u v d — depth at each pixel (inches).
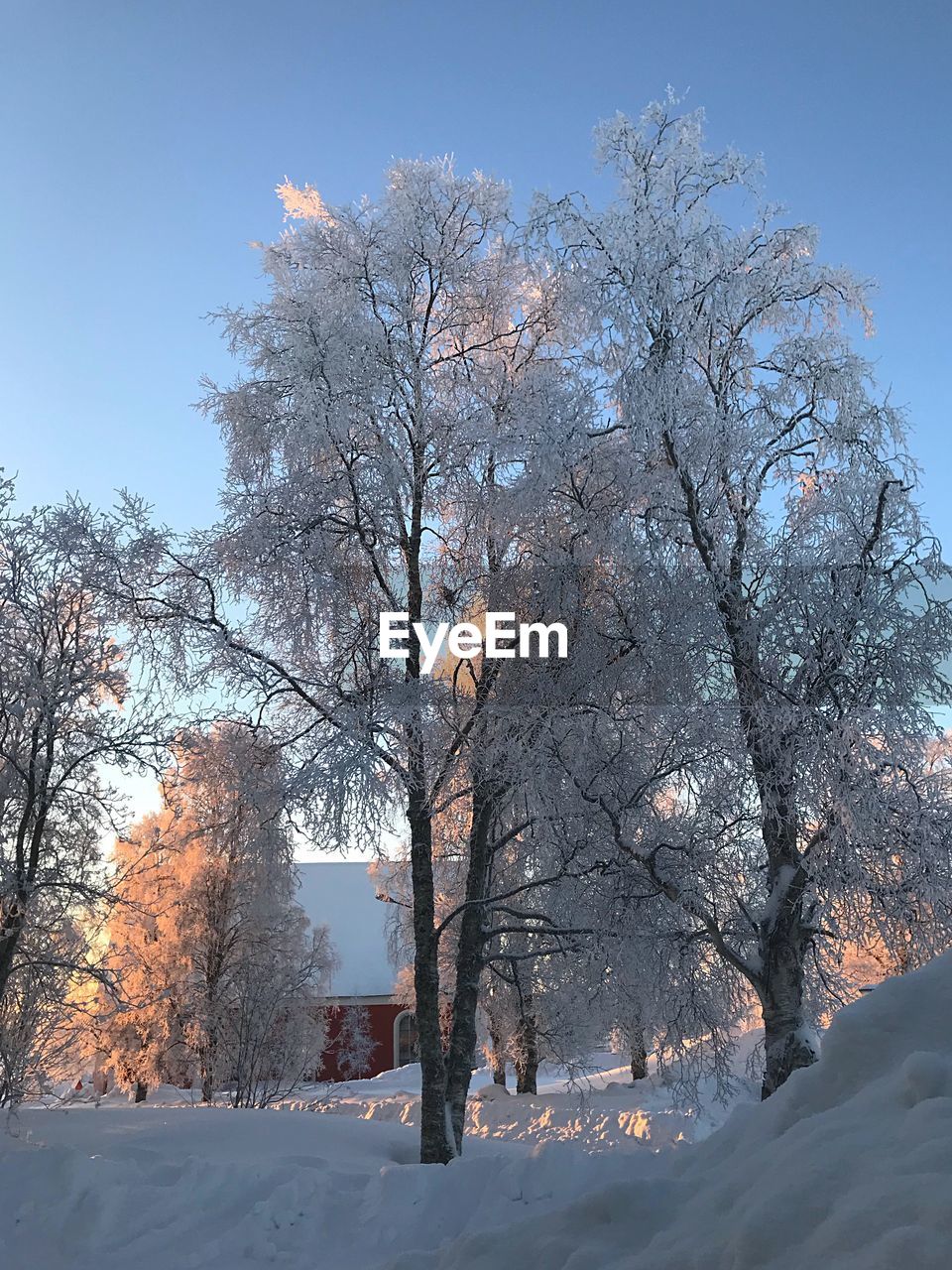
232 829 513.0
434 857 624.4
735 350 479.2
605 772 439.2
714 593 430.6
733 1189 122.3
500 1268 129.8
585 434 454.9
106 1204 282.5
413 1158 450.9
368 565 538.6
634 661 459.8
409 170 538.3
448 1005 845.2
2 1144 386.9
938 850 380.5
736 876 439.5
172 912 994.1
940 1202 94.0
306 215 564.4
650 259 442.0
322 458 500.1
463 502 524.4
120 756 473.4
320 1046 1080.8
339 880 1843.0
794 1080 141.2
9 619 477.7
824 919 414.0
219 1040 922.1
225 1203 283.0
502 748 455.5
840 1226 98.7
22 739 484.7
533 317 565.9
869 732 386.3
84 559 467.2
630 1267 115.1
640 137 467.2
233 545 482.0
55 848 496.7
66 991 491.5
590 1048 637.9
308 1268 241.8
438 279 533.6
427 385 515.5
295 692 499.5
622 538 447.5
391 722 445.4
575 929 462.3
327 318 484.7
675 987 451.2
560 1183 236.8
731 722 409.4
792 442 471.5
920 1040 137.3
